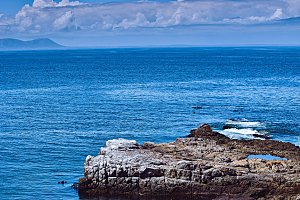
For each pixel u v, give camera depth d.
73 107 98.62
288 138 68.44
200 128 65.06
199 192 46.72
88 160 49.75
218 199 45.75
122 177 48.00
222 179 46.47
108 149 51.62
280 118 84.25
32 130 77.00
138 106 98.62
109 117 86.88
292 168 48.62
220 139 61.12
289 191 45.59
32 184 51.84
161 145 55.69
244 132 72.12
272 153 55.38
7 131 76.31
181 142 57.38
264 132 72.06
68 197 48.41
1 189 50.44
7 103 105.31
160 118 85.31
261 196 45.78
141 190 47.66
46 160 60.09
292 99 106.94
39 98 112.75
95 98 111.12
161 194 47.22
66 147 66.12
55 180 52.94
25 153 63.22
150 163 47.97
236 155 53.31
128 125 79.62
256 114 88.44
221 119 83.75
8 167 57.31
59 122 83.00
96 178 48.66
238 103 102.06
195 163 47.66
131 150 51.62
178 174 47.09
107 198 47.84
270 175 46.78
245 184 46.25
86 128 77.94
